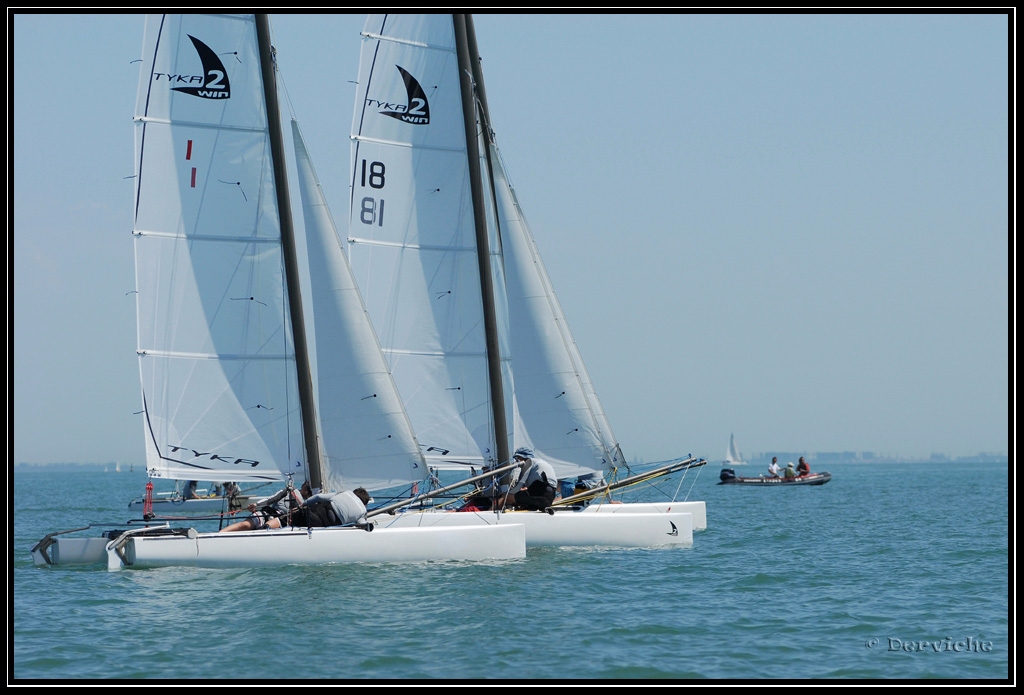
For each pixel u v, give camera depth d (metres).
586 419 110.19
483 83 108.00
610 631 62.62
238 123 88.62
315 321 92.94
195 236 88.06
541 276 111.25
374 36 101.44
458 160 103.31
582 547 98.06
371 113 101.56
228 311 88.56
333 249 93.19
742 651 58.53
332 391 92.75
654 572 84.94
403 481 93.75
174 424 87.94
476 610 67.50
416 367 102.44
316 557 82.06
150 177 87.50
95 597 71.19
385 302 102.00
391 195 102.12
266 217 89.06
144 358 87.69
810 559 95.50
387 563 83.19
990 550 103.69
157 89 87.31
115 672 53.91
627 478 111.44
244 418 88.75
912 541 114.69
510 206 110.81
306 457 89.56
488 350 103.75
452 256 103.25
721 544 108.44
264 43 88.62
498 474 99.50
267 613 66.00
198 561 80.56
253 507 86.69
